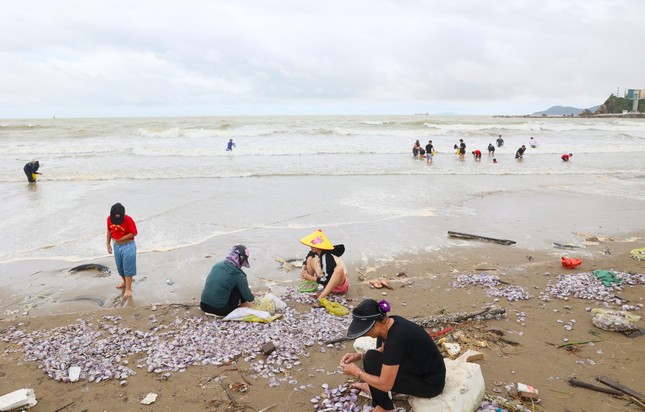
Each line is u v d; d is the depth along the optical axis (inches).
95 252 401.4
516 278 338.0
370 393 178.7
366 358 176.4
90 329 259.4
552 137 1601.9
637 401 183.0
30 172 725.9
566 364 216.2
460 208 571.2
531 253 398.0
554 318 269.1
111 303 301.3
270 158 1050.7
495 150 1262.3
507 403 180.2
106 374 211.2
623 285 317.1
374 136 1523.1
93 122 2792.8
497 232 462.9
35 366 220.1
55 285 330.6
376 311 158.6
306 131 1601.9
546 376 205.9
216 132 1518.2
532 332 250.8
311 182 754.8
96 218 512.4
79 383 205.5
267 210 550.9
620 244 422.0
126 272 307.1
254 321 264.2
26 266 367.9
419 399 167.5
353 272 354.0
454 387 171.2
